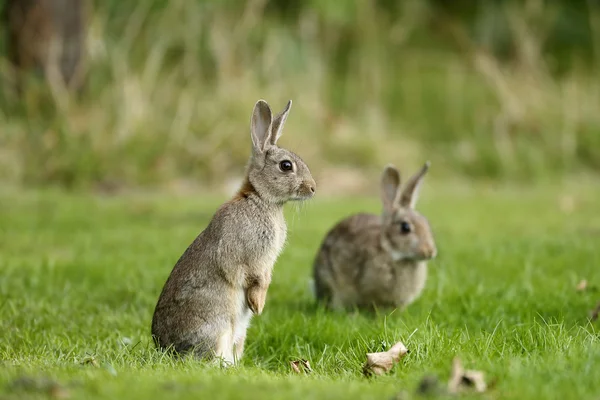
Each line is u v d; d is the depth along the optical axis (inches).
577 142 970.7
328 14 1019.3
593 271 417.4
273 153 291.4
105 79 853.2
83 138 807.7
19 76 823.1
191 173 824.3
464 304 343.6
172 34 900.0
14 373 215.2
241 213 280.2
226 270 272.5
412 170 888.9
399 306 372.8
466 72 1104.2
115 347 289.4
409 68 1116.5
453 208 724.0
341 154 877.2
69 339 295.1
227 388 198.1
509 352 249.0
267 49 919.7
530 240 524.1
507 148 950.4
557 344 249.1
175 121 844.0
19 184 786.2
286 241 302.8
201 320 268.8
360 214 395.5
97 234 557.6
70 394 192.5
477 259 459.8
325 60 1012.5
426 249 360.5
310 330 303.4
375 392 202.4
